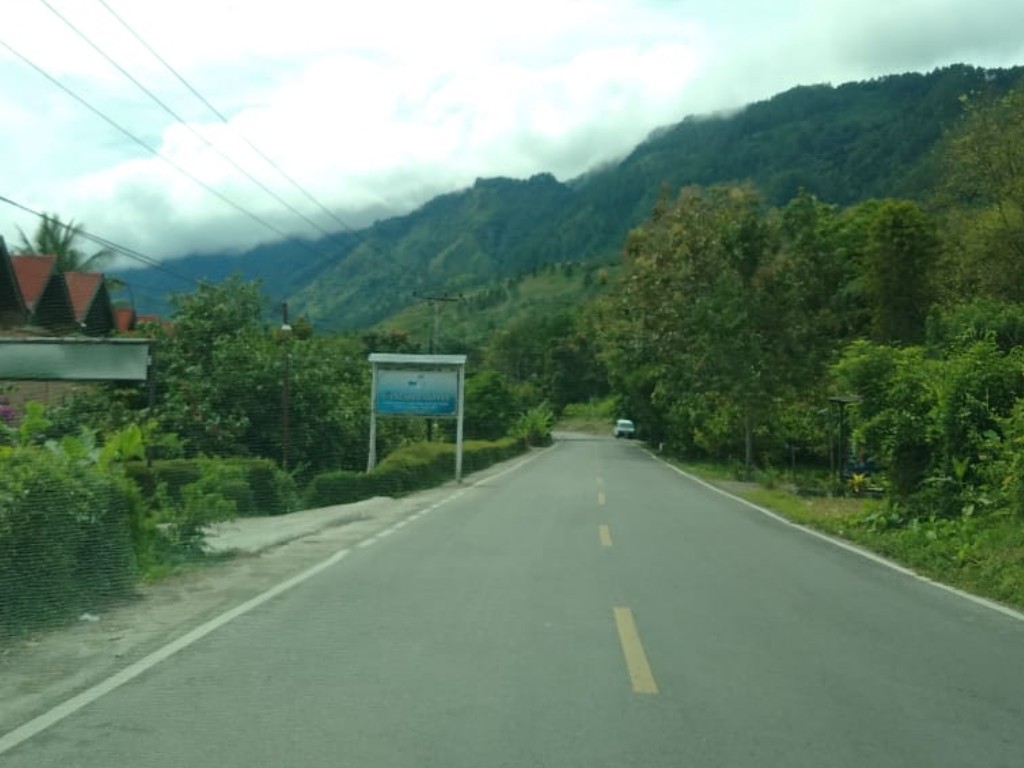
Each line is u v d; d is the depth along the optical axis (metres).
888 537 15.02
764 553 13.74
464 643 7.75
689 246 47.12
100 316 33.97
